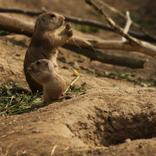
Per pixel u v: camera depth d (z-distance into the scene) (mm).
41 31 13898
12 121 10977
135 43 17344
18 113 12383
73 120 10578
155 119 11180
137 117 11195
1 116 12094
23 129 10211
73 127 10445
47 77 12125
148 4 29844
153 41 19328
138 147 9141
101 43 17859
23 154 9312
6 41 18188
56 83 12148
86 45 17859
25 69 13891
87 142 10492
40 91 13719
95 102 11320
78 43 17812
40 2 28047
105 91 12242
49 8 27844
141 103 11484
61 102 11633
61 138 9711
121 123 11086
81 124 10609
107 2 29984
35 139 9680
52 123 10320
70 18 19938
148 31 26500
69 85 14352
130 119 11141
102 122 10945
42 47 13836
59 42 13836
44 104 12328
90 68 18250
